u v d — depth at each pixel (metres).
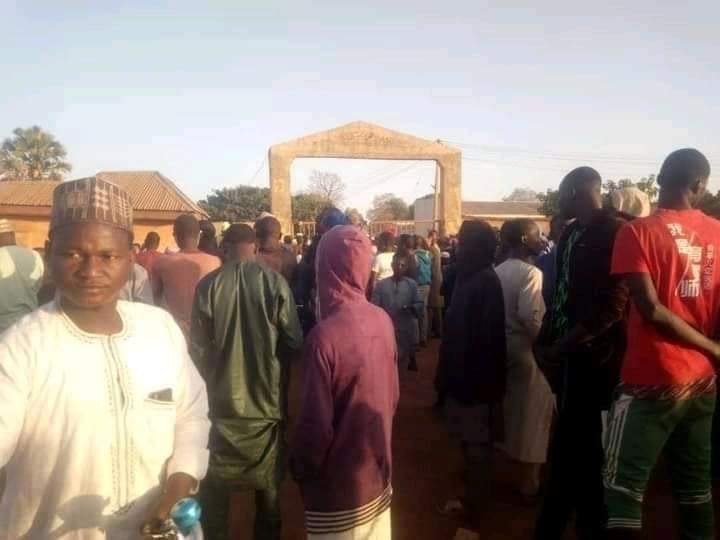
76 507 1.76
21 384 1.72
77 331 1.83
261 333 3.81
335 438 2.73
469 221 4.57
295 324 3.92
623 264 3.17
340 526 2.74
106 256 1.84
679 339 3.08
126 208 1.94
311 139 26.41
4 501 1.79
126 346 1.90
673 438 3.29
